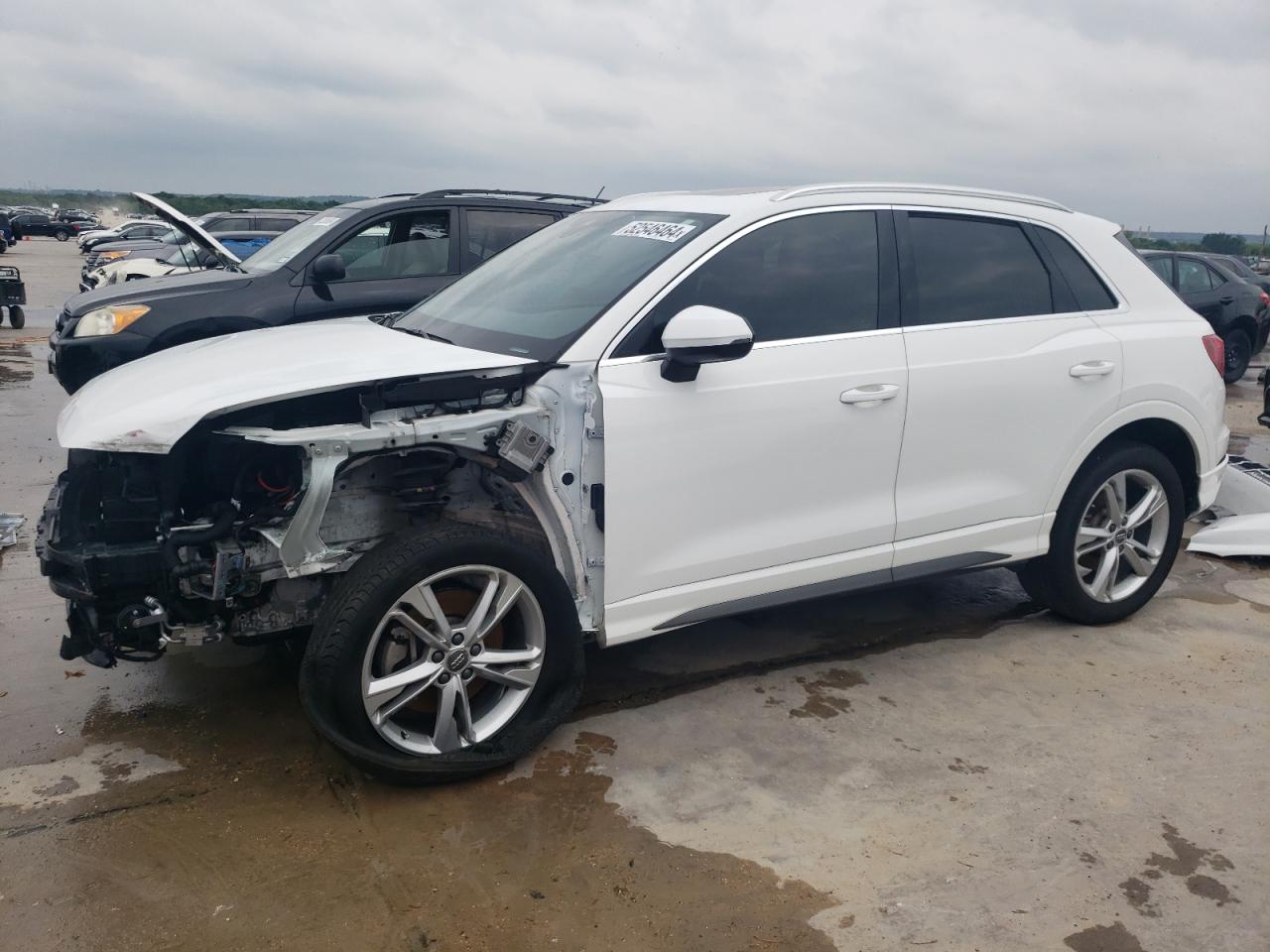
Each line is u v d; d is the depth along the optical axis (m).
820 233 3.65
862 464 3.61
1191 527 5.86
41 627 4.18
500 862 2.74
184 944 2.41
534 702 3.23
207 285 6.61
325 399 3.03
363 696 2.90
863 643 4.25
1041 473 4.02
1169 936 2.51
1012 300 3.99
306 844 2.80
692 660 4.04
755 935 2.49
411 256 7.00
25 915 2.50
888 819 2.97
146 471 2.92
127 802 2.97
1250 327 12.45
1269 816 3.02
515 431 3.03
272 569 2.95
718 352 3.06
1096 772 3.25
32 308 18.19
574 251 3.87
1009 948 2.47
